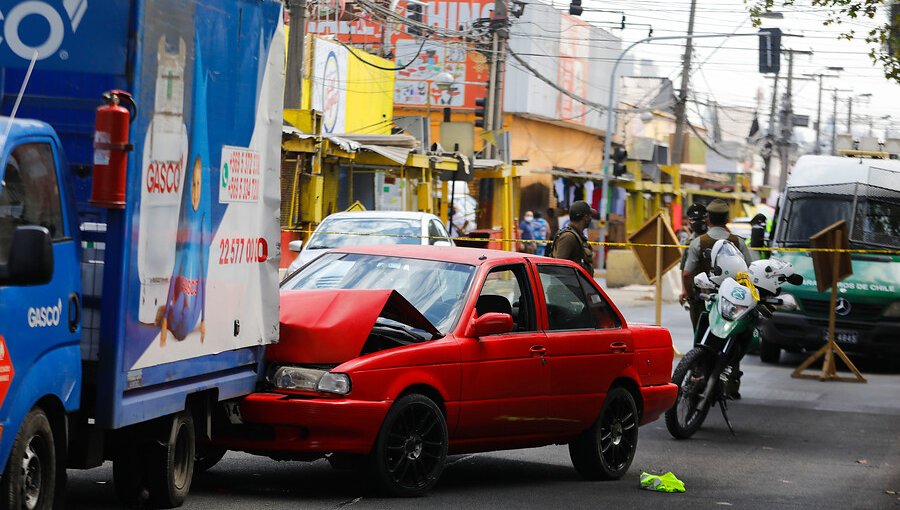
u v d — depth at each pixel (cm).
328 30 6047
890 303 2516
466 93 6656
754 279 1731
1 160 798
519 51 6806
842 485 1341
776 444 1641
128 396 906
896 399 2138
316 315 1132
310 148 3491
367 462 1103
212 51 1005
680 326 3594
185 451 1038
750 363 2694
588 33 7638
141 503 1021
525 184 6775
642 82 9219
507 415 1221
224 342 1035
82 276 904
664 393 1438
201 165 991
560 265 1338
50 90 912
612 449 1356
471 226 5512
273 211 1120
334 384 1077
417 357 1128
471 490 1221
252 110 1080
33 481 828
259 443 1089
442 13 6384
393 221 2711
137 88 890
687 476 1379
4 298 768
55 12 895
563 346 1282
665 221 2869
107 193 859
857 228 2667
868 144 3438
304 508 1066
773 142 9556
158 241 927
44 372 816
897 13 2166
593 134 8038
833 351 2425
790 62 8619
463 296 1214
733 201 9238
